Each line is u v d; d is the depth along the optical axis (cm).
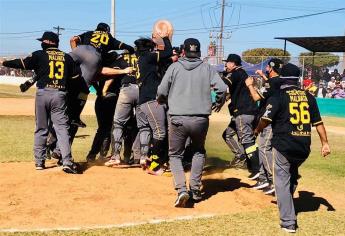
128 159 833
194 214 574
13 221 520
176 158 603
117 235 489
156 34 740
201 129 587
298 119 532
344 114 2622
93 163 834
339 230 536
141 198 625
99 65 767
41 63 703
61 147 718
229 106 807
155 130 740
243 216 572
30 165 784
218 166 891
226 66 796
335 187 766
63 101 716
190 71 579
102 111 827
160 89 587
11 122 1527
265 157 638
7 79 5831
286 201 530
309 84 2269
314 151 1185
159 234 496
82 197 614
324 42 2678
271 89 672
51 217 539
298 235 514
